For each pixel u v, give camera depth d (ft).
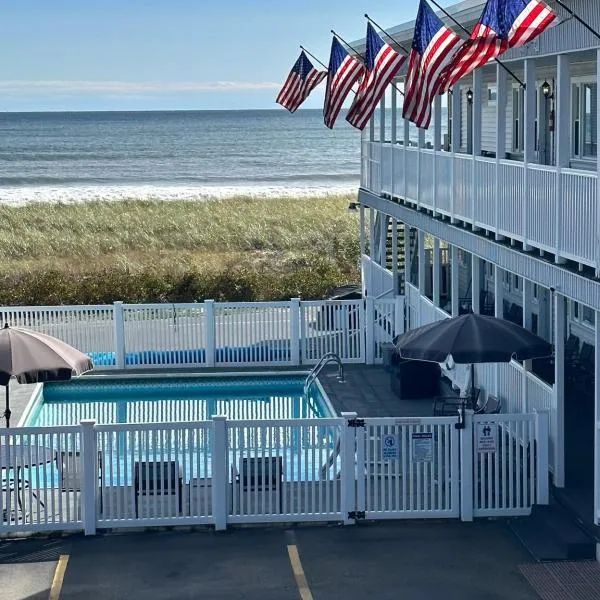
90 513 53.52
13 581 48.16
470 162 69.05
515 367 62.85
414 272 106.01
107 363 90.74
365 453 54.85
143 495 54.34
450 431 54.70
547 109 80.12
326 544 52.21
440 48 59.16
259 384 89.15
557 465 55.16
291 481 54.49
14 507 53.57
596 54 53.72
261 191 343.87
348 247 169.27
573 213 52.01
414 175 84.48
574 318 76.07
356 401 78.95
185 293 125.70
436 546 51.67
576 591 46.26
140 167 508.12
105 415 82.64
